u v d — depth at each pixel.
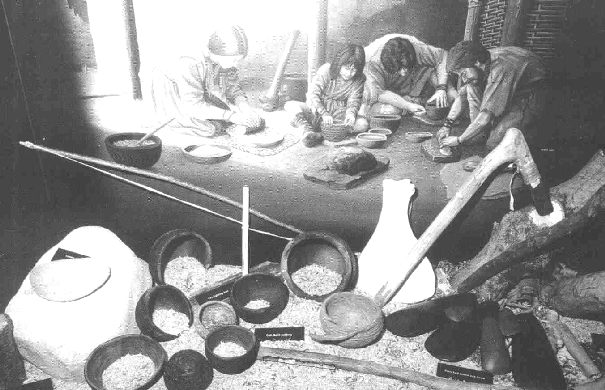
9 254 1.78
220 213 2.14
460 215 2.18
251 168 2.00
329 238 2.06
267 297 2.05
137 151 1.86
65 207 2.10
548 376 1.66
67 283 1.76
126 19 1.66
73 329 1.66
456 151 1.98
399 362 1.81
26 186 1.85
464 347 1.78
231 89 1.84
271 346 1.85
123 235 2.21
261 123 1.91
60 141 1.88
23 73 1.72
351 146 1.97
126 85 1.79
